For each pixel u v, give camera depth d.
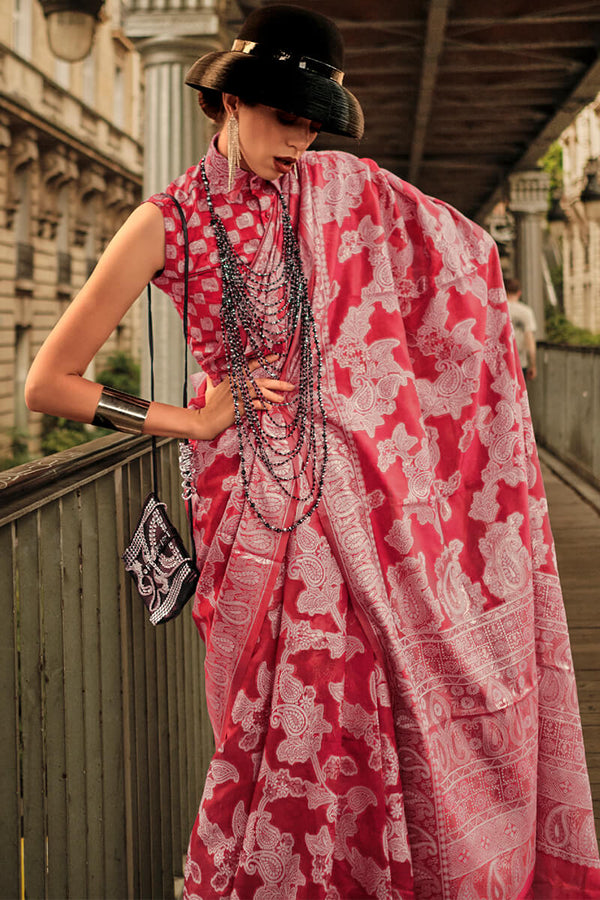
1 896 1.31
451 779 1.64
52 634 1.59
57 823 1.59
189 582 1.61
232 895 1.55
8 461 18.78
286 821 1.54
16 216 20.98
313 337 1.57
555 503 6.88
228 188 1.53
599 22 7.80
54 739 1.58
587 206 12.95
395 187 1.65
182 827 2.35
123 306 1.52
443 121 11.16
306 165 1.61
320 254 1.59
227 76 1.42
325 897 1.54
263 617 1.56
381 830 1.56
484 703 1.67
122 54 26.27
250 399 1.55
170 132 5.11
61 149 22.31
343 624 1.57
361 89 9.19
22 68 20.16
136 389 23.50
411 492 1.62
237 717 1.57
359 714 1.57
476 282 1.71
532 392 10.58
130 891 1.92
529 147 11.81
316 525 1.57
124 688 1.92
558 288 34.75
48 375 1.49
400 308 1.69
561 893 1.78
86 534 1.77
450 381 1.71
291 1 6.94
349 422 1.59
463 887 1.62
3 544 1.33
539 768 1.81
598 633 3.88
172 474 2.46
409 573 1.61
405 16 7.29
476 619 1.70
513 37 8.00
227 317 1.54
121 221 27.16
